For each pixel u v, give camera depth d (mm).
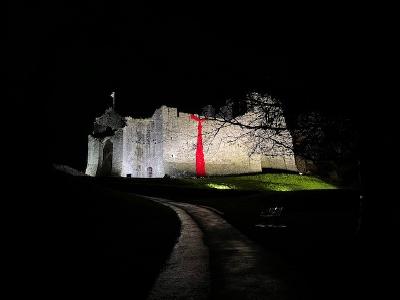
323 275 7539
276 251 10758
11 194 10750
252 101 12438
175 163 60094
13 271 6512
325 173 60938
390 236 7758
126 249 10211
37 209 11133
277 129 12016
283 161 75062
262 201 30750
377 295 6066
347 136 10297
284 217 20469
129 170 61875
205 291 6926
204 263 9398
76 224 11742
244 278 7828
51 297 5648
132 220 16188
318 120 10766
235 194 40312
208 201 33781
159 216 20047
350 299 6078
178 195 38688
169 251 10891
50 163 17172
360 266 7586
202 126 60469
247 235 14555
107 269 7832
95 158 66188
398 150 7918
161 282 7430
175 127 61219
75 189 18500
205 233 15383
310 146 12328
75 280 6707
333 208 24828
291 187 54969
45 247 8398
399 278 6602
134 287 6875
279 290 6883
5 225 8992
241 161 67688
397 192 7887
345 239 11523
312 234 13523
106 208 17219
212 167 63562
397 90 7742
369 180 8305
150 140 63188
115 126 66500
